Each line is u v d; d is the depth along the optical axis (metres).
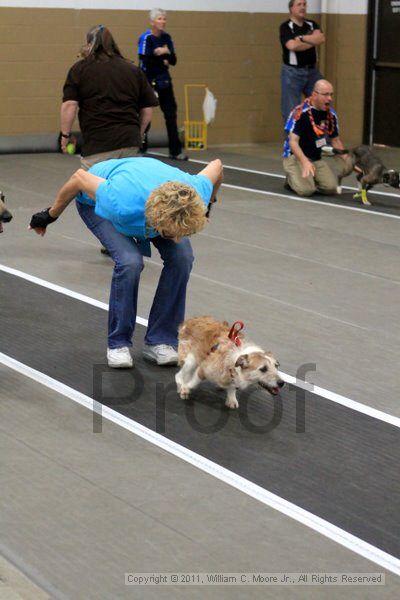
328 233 12.52
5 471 5.74
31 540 4.93
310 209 14.12
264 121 21.72
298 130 14.97
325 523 5.18
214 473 5.77
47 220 7.37
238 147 21.14
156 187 6.63
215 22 20.73
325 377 7.41
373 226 13.02
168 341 7.63
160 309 7.54
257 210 13.95
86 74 10.32
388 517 5.27
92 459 5.94
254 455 6.05
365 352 7.99
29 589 4.44
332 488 5.61
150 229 6.79
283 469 5.86
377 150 20.64
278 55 21.52
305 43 19.09
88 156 10.45
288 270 10.60
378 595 4.50
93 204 7.42
